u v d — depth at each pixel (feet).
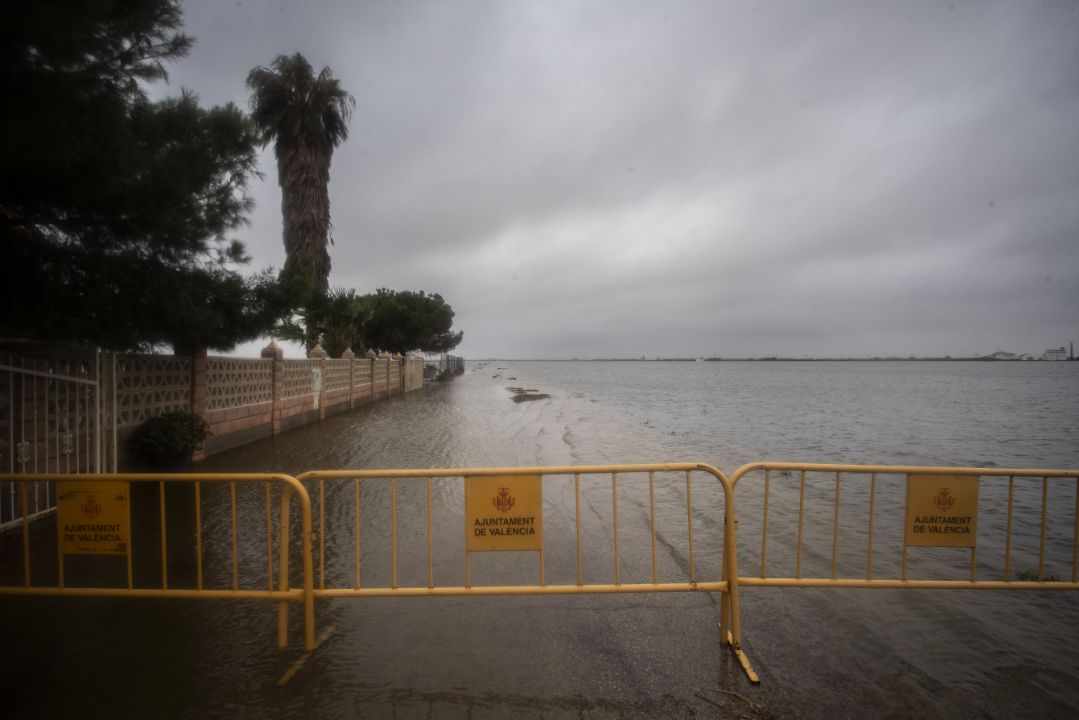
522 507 12.33
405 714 9.86
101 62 16.75
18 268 18.74
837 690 10.84
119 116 16.78
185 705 10.09
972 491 12.76
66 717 9.73
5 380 19.98
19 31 13.55
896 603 15.19
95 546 12.11
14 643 12.32
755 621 13.88
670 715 9.95
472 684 10.80
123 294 20.83
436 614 13.93
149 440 27.91
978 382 247.50
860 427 72.02
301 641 12.48
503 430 53.01
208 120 22.53
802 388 189.88
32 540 18.88
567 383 215.31
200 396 34.14
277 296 28.37
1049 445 56.24
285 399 49.73
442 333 182.29
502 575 16.81
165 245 20.98
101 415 24.94
